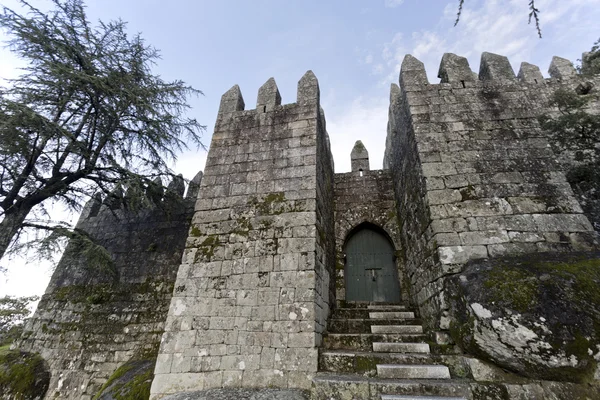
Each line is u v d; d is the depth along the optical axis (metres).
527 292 4.27
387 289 9.02
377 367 4.64
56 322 9.08
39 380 7.98
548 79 9.07
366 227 10.07
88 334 8.59
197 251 6.43
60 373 8.12
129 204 9.16
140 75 9.47
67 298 9.41
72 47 7.98
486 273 4.79
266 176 7.10
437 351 5.04
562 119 7.66
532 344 3.99
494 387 3.94
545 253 5.12
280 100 8.78
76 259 9.92
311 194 6.59
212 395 4.70
